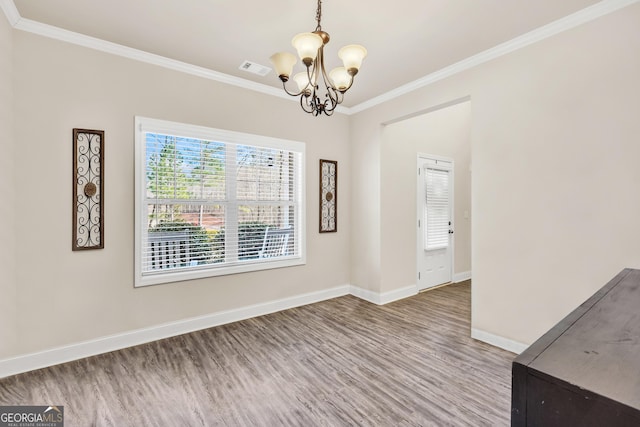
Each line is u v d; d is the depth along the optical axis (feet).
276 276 12.00
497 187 8.91
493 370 7.64
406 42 8.55
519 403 2.25
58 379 7.23
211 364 7.94
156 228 9.53
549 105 7.88
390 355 8.44
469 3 6.92
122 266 8.90
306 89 6.88
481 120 9.25
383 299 12.99
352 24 7.72
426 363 8.00
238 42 8.62
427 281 15.16
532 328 8.26
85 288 8.37
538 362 2.27
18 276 7.51
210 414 6.04
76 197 8.20
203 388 6.89
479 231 9.34
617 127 6.87
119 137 8.82
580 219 7.42
